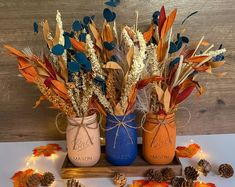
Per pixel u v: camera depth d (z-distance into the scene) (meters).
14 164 0.65
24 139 0.74
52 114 0.73
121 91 0.56
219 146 0.69
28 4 0.67
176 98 0.58
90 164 0.60
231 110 0.73
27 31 0.68
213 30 0.68
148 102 0.58
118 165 0.60
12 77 0.71
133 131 0.60
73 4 0.67
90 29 0.57
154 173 0.58
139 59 0.51
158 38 0.58
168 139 0.59
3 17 0.68
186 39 0.59
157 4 0.67
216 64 0.55
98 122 0.63
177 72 0.55
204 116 0.73
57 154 0.69
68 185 0.55
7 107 0.73
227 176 0.58
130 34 0.57
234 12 0.67
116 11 0.67
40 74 0.55
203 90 0.60
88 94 0.55
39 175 0.59
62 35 0.55
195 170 0.58
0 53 0.69
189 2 0.67
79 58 0.52
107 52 0.56
